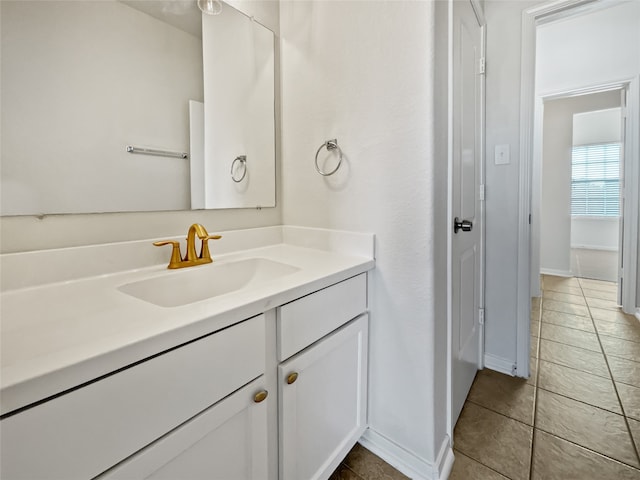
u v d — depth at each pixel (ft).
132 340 1.64
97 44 2.98
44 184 2.71
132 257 3.22
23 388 1.29
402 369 3.60
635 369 5.77
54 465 1.40
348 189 4.00
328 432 3.24
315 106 4.32
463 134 4.38
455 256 4.04
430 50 3.15
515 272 5.65
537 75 9.84
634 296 8.47
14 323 1.87
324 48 4.14
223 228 4.17
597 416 4.52
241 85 4.26
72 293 2.51
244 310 2.21
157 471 1.80
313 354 2.90
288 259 3.75
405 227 3.47
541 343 6.90
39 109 2.66
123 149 3.18
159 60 3.43
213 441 2.12
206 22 3.83
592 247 17.90
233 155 4.21
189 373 1.92
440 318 3.55
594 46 8.79
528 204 5.45
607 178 17.21
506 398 5.01
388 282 3.65
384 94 3.55
